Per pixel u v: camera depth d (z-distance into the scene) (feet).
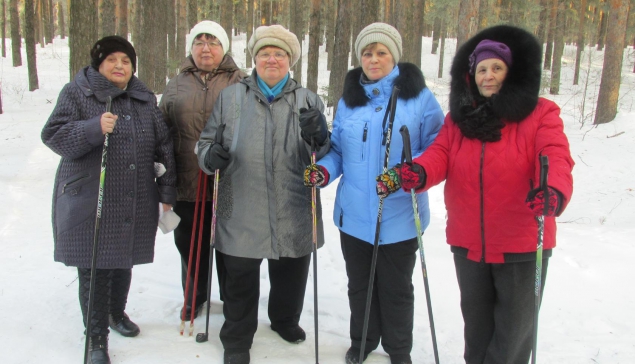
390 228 8.11
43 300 10.76
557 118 6.67
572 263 12.92
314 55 42.06
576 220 19.49
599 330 9.92
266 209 8.44
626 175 24.71
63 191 8.34
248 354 8.79
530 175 6.69
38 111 42.55
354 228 8.36
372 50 8.07
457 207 7.22
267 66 8.37
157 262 13.43
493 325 7.43
